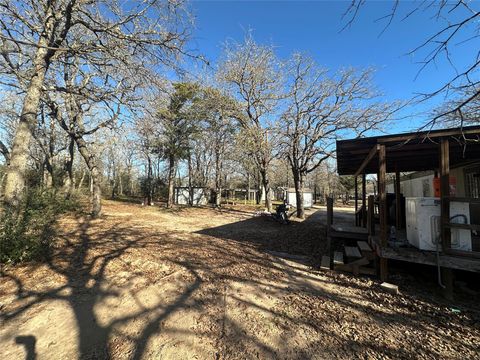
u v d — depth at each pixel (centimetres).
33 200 709
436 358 272
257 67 1600
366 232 693
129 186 4291
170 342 292
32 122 601
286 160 2111
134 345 285
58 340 292
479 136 441
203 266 564
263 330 320
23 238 525
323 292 443
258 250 753
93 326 321
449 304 400
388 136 507
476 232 664
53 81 882
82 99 938
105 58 635
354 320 348
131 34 609
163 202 2823
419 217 458
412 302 406
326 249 779
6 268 484
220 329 320
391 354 277
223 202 3278
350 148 639
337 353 277
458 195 931
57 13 644
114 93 744
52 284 436
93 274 487
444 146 445
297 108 1535
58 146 1986
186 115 1889
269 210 1844
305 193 3116
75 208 1336
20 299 383
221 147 2391
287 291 445
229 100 1645
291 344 292
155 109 772
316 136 1520
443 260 422
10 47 599
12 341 288
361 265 538
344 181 3719
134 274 496
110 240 767
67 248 648
